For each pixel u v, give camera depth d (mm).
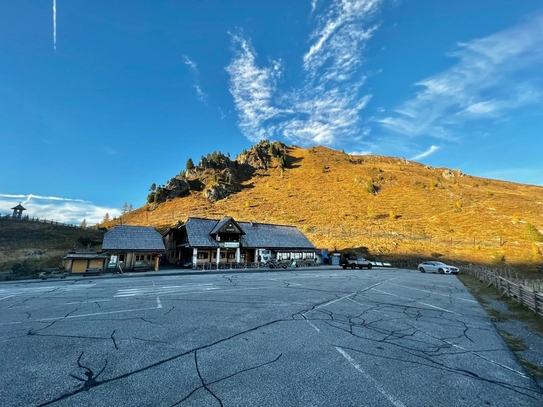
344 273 26516
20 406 3467
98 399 3645
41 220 55969
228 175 110312
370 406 3578
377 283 18281
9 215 54938
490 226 59250
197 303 10219
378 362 5105
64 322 7473
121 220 83500
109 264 25578
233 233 33625
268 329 7023
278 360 5059
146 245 27719
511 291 13117
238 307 9602
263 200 88312
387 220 66062
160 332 6633
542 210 69500
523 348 6246
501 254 43531
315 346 5859
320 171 120688
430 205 77250
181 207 85438
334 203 81500
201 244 30438
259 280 18609
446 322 8406
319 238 53938
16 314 8375
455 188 93062
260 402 3615
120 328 6930
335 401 3680
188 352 5383
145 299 10977
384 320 8344
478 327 7953
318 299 11531
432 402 3744
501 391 4145
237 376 4379
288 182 109188
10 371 4465
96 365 4734
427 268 31953
